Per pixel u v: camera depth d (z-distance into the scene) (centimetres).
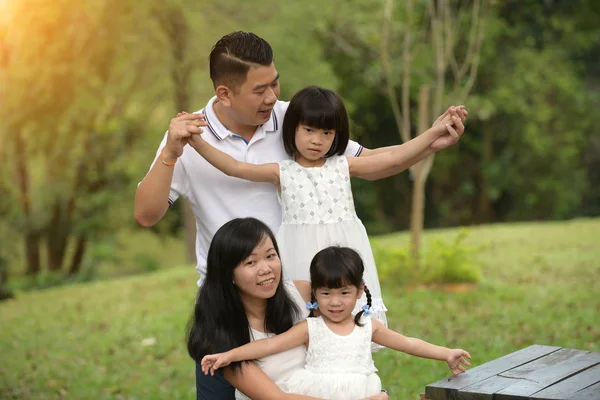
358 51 1739
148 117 1664
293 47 1338
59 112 1469
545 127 1998
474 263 990
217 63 317
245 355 303
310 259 332
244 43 312
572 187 2077
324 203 334
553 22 1970
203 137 335
